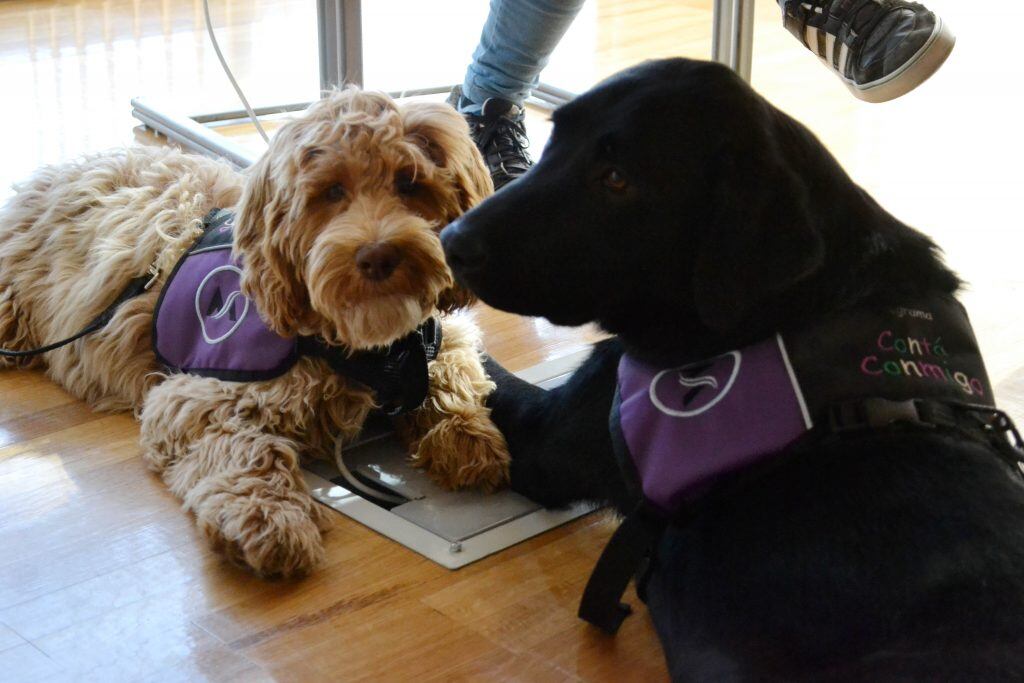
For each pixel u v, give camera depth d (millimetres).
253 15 4602
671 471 1209
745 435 1164
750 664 1065
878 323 1189
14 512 1591
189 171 2047
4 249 2066
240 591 1443
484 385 1770
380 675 1300
